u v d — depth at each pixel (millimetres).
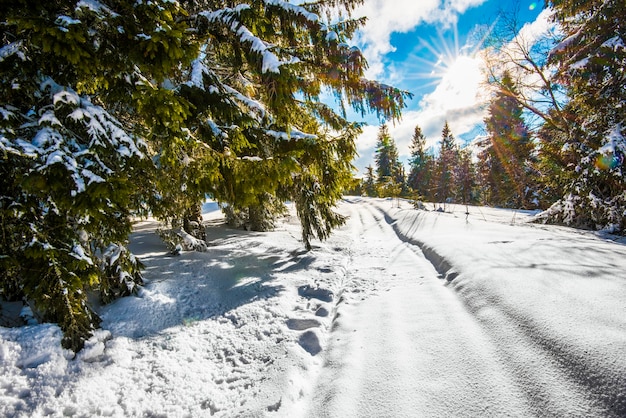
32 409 2109
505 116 19391
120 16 2652
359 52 5152
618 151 7477
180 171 3988
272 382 2508
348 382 2436
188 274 5270
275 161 4445
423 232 8117
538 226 8414
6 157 2141
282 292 4641
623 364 1861
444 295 3848
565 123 11156
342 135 5949
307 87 6168
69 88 2900
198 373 2730
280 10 4891
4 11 2373
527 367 2150
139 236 8500
